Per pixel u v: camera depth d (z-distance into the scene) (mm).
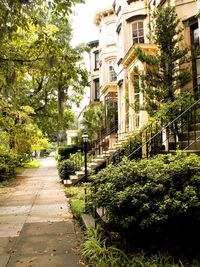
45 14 7309
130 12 18016
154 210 4148
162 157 5344
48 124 25969
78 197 9602
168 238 4363
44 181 16172
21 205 9430
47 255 4945
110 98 22891
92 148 19625
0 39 6926
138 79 10867
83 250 4938
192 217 4090
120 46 19547
